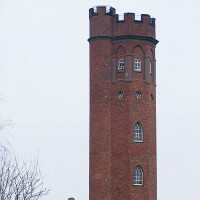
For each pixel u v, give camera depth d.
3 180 76.69
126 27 192.25
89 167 192.88
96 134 191.75
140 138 189.88
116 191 187.25
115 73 192.50
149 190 188.62
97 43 194.75
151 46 196.75
